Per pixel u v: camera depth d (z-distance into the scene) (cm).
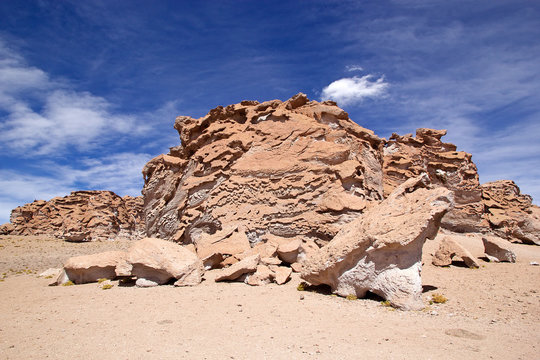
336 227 2428
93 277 2078
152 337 1012
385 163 4322
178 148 3372
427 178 1664
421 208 1450
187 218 2870
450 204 1424
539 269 2191
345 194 2494
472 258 2245
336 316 1239
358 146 2817
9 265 3591
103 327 1133
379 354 866
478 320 1204
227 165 2845
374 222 1508
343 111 2848
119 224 7412
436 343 955
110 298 1595
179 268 1841
